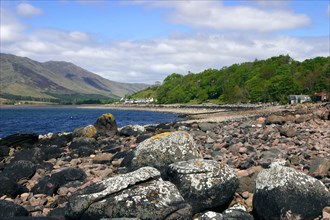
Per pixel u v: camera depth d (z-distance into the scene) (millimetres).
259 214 9016
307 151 16203
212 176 9797
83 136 28891
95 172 13914
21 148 26297
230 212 8586
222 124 35156
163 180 9766
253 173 11328
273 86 159250
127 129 29969
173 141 12680
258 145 18797
